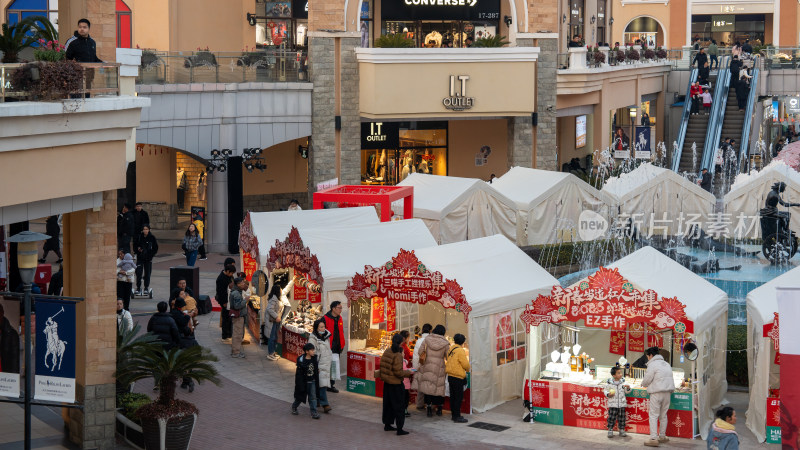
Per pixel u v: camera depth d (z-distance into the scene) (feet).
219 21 121.39
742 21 211.00
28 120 44.80
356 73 115.85
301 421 59.06
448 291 60.54
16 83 45.57
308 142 115.85
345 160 116.37
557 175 100.22
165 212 120.67
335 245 69.87
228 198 108.47
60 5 51.44
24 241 45.11
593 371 61.57
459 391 58.75
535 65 122.72
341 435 56.65
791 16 199.11
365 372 64.54
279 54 111.45
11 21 93.86
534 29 122.72
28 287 45.98
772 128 166.30
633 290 56.44
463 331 64.80
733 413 46.62
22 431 55.06
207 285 93.61
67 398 47.39
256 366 70.18
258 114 109.60
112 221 52.21
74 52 48.60
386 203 85.20
